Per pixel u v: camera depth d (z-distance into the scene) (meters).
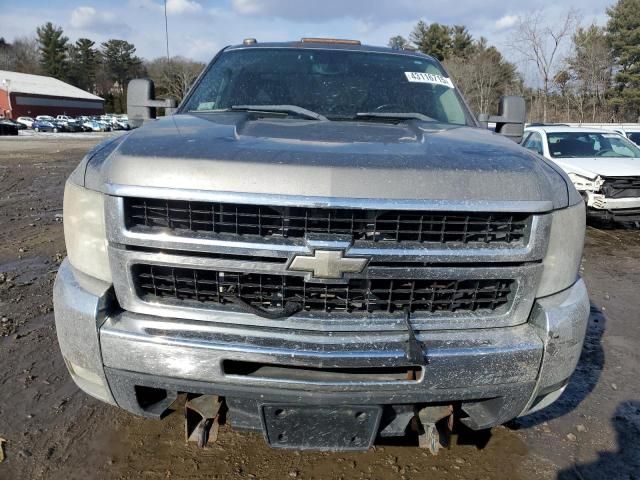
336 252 1.85
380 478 2.49
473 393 2.00
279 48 3.48
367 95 3.12
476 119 3.22
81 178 2.11
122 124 67.44
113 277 2.00
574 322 2.09
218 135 2.15
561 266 2.11
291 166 1.84
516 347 2.00
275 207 1.84
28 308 4.33
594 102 44.31
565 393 3.34
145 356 1.94
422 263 1.92
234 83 3.18
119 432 2.76
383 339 1.94
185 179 1.84
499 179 1.94
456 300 2.04
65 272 2.19
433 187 1.87
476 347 1.98
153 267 1.97
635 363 3.77
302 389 1.93
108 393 2.07
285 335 1.94
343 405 1.96
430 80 3.33
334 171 1.84
